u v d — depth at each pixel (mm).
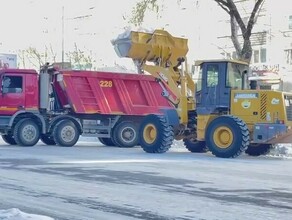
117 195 9242
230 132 15969
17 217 7039
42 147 20766
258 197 9164
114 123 22219
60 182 10688
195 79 18844
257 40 41781
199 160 15422
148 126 17844
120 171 12547
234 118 16016
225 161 15227
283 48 40562
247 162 15094
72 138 21562
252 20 22766
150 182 10789
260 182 10961
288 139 16250
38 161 14758
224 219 7430
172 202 8633
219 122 16188
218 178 11500
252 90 16469
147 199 8883
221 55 45188
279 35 40750
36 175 11727
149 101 22734
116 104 22250
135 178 11352
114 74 22266
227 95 16891
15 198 8891
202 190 9852
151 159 15578
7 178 11227
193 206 8312
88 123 21969
